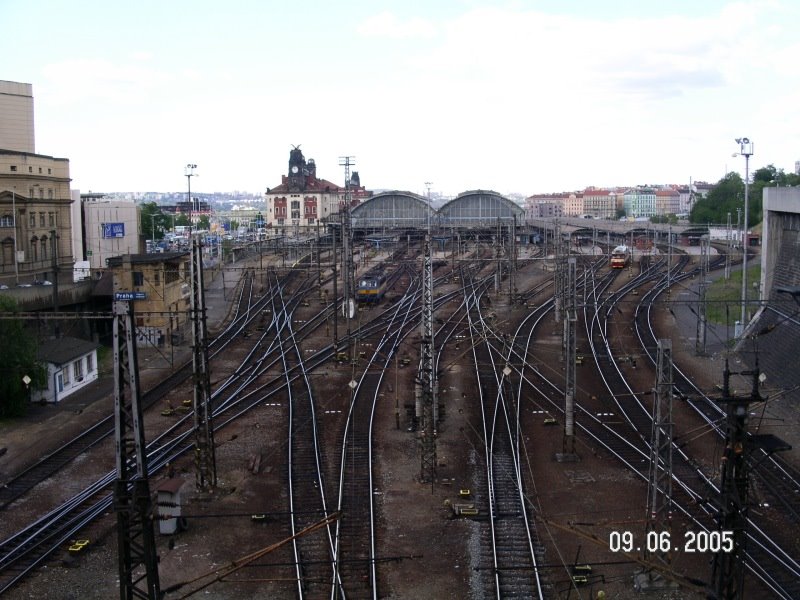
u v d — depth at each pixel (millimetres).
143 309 63531
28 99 90875
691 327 68500
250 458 37000
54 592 25062
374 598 24234
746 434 19797
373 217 141375
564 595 24672
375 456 36938
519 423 41562
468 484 33531
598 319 71938
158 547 28188
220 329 71125
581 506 31281
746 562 25953
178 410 44531
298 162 184250
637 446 38375
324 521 22359
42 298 59969
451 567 26359
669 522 28000
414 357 57500
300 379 51500
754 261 108688
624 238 140375
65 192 85438
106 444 39375
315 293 89875
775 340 53531
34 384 44812
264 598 24609
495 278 91750
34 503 32188
